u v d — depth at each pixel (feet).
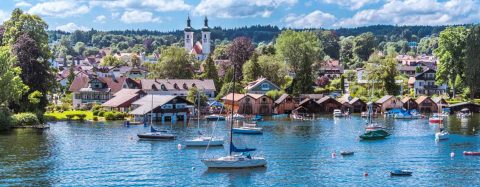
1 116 484.74
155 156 369.30
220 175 315.37
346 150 394.32
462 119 617.62
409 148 403.95
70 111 649.61
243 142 431.43
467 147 407.64
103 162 348.59
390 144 422.82
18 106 541.34
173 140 439.63
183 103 606.96
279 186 292.81
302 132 497.87
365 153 382.83
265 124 570.87
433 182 300.81
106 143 420.36
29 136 451.53
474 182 301.22
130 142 426.92
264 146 411.95
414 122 595.06
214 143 413.39
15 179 302.45
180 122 581.12
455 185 295.07
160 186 292.61
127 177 310.65
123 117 606.14
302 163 347.15
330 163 347.56
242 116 616.39
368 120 606.96
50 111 647.97
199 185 294.87
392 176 313.73
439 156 371.76
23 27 573.33
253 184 296.51
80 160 353.31
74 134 468.34
